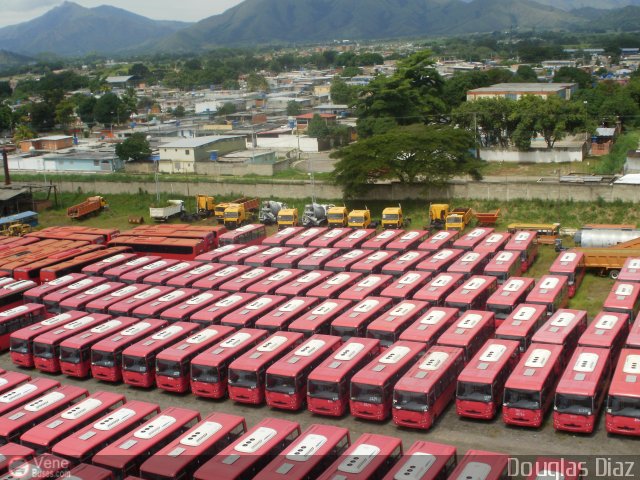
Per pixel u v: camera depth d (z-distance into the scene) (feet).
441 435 104.17
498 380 106.73
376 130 333.62
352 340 120.47
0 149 436.76
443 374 108.58
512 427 105.09
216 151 362.33
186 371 122.42
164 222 259.60
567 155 311.88
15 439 99.55
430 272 155.22
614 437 100.22
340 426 108.68
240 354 121.90
